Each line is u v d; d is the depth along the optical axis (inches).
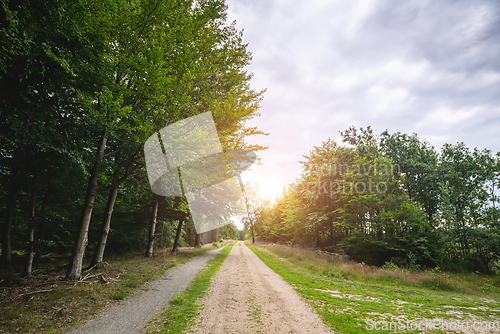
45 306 229.0
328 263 601.0
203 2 390.0
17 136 254.5
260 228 2177.7
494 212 890.7
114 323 200.5
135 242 884.0
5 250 414.0
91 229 687.1
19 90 246.2
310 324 206.8
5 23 184.7
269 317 221.8
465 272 756.6
